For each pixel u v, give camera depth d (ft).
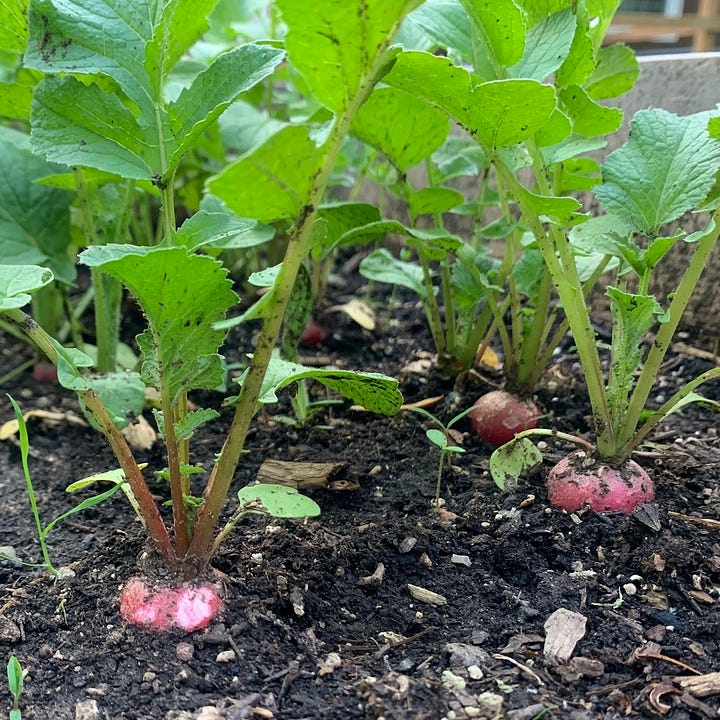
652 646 2.56
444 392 4.48
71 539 3.31
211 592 2.63
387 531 3.19
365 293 6.41
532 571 2.97
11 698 2.37
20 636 2.63
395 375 4.81
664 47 8.32
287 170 1.99
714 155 3.04
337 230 4.41
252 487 2.67
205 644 2.52
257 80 2.53
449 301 4.45
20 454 4.09
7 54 5.08
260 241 4.30
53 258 4.63
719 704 2.32
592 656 2.54
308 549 3.03
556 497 3.31
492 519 3.29
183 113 2.70
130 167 2.65
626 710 2.32
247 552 2.98
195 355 2.44
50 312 5.03
